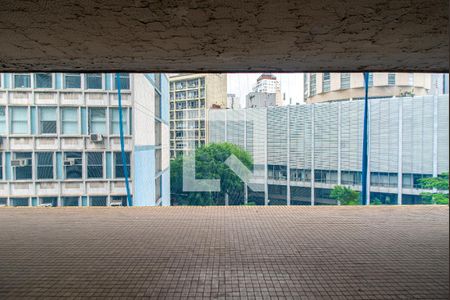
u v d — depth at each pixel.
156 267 2.07
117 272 2.00
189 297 1.68
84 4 1.81
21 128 11.92
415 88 15.95
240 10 1.91
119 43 2.56
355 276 1.93
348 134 14.64
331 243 2.54
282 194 15.45
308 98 20.52
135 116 12.19
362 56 3.04
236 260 2.19
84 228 3.02
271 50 2.81
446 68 3.58
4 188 11.93
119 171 12.14
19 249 2.44
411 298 1.67
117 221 3.28
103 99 12.09
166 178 16.20
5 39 2.46
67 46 2.65
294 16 2.01
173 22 2.10
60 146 12.03
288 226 3.05
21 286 1.82
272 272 1.99
